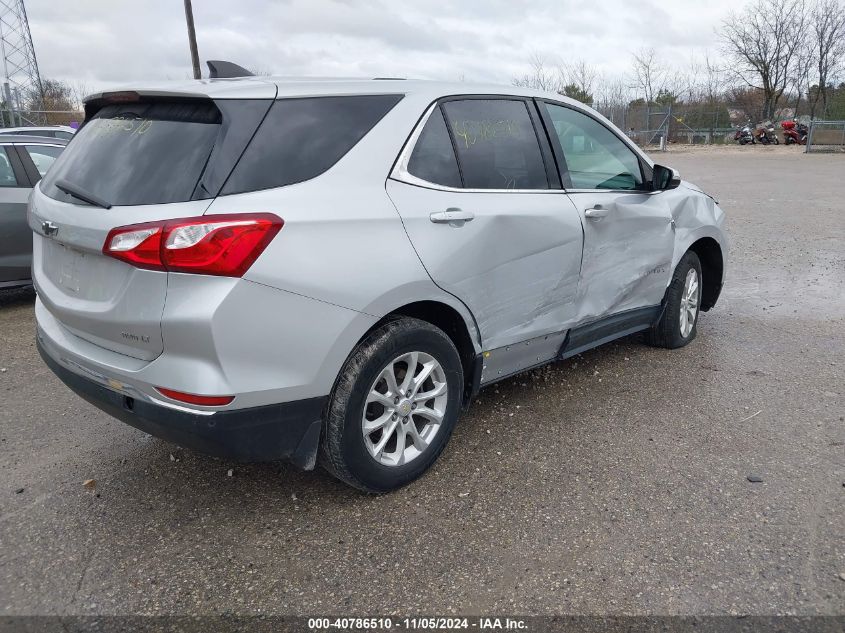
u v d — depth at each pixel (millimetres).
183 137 2756
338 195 2861
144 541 2949
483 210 3369
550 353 4066
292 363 2725
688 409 4168
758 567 2711
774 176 18578
